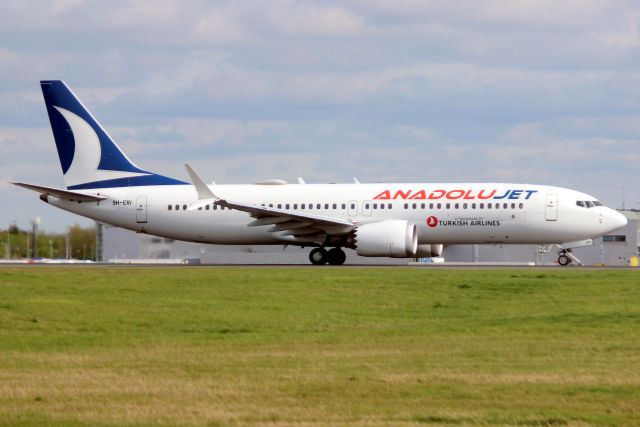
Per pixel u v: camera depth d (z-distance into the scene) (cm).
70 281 15150
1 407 6606
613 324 10638
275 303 12694
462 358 8612
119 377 7762
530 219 19150
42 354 9081
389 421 6144
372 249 19000
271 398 6888
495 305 12544
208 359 8681
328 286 14238
